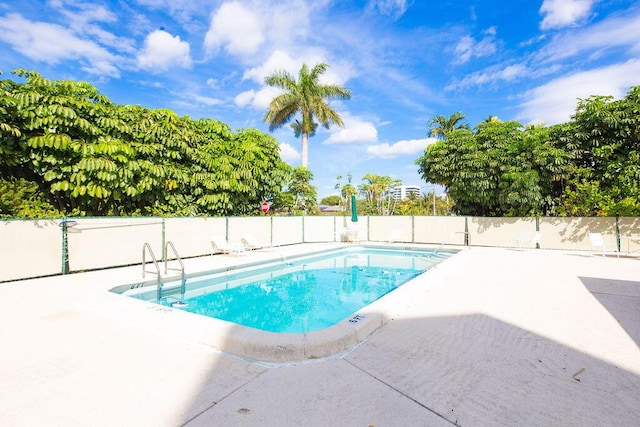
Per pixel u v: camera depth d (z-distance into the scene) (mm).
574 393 2676
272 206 18000
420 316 4773
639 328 4211
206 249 12117
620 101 13070
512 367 3133
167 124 11164
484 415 2367
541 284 6887
